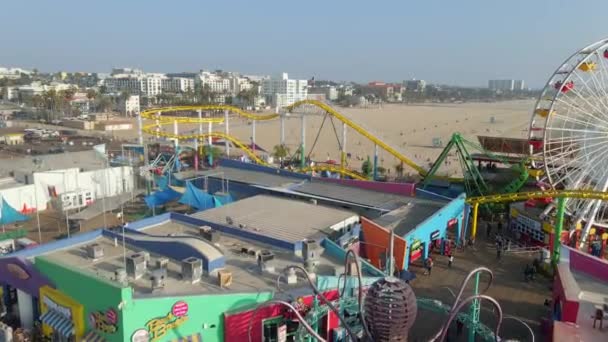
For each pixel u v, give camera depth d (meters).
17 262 44.44
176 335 36.19
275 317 38.09
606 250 69.31
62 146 159.75
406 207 71.25
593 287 44.66
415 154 164.75
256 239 52.19
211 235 51.12
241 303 37.81
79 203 89.25
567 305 39.22
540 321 47.22
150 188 96.94
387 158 154.38
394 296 14.95
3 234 70.44
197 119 141.38
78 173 90.81
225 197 80.06
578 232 68.81
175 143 125.25
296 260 47.12
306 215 63.94
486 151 104.88
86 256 47.12
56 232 75.50
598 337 36.91
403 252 55.94
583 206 69.50
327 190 80.81
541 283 56.94
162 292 38.44
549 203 73.44
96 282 36.50
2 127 195.12
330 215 64.19
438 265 62.06
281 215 63.75
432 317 47.22
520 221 73.81
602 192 59.75
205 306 36.75
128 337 34.81
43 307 42.16
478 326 39.31
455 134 91.00
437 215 64.44
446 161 150.62
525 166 87.44
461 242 70.75
